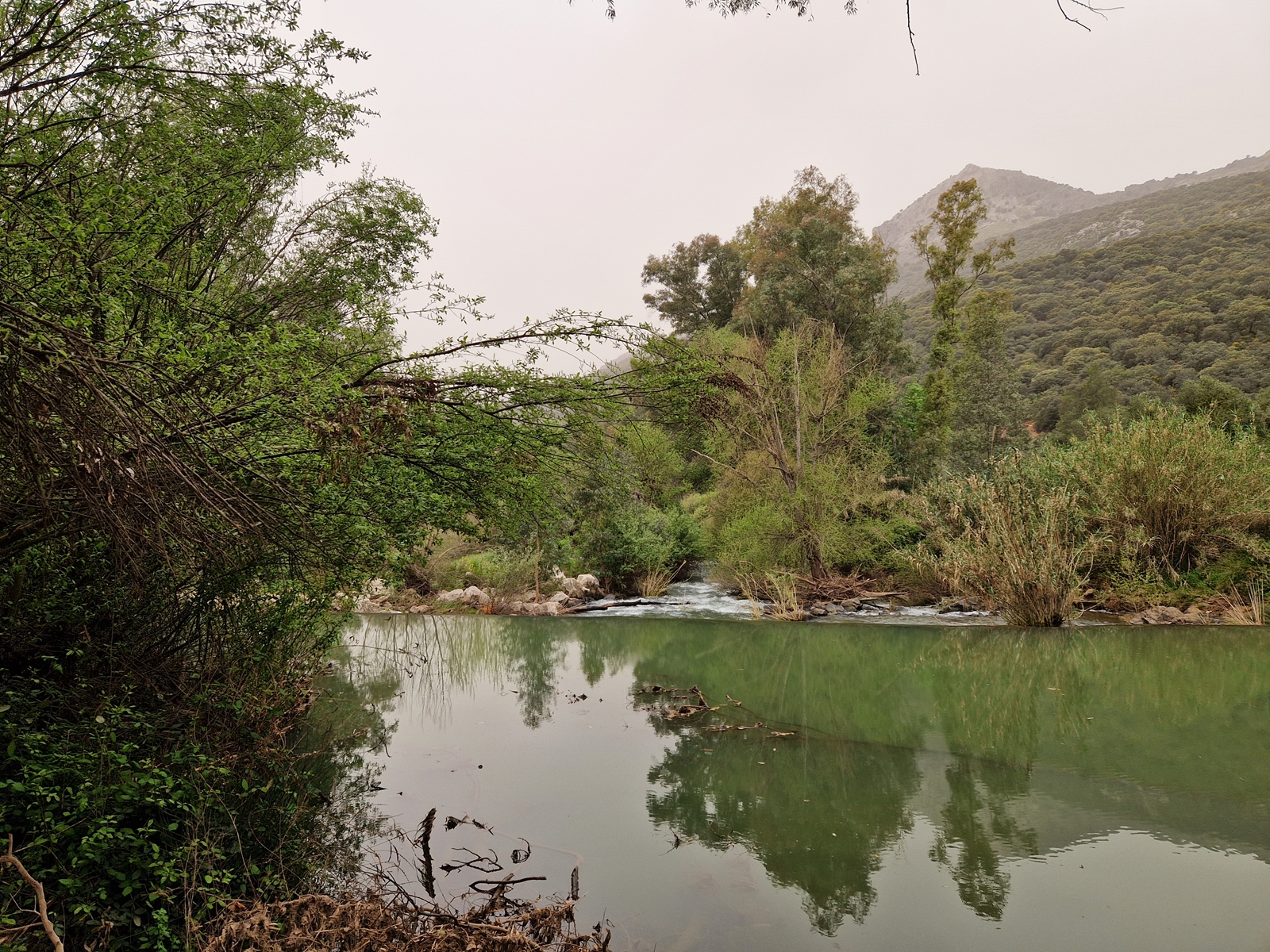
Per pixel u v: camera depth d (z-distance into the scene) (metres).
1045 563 11.61
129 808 3.24
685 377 4.48
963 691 8.23
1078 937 3.37
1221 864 4.08
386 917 3.26
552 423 4.52
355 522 4.37
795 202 28.03
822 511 15.44
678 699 8.12
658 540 17.75
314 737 6.50
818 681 8.93
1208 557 12.65
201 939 2.96
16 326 2.50
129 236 3.34
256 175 4.55
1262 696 7.59
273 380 3.32
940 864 4.14
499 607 15.19
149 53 3.42
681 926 3.48
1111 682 8.30
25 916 2.73
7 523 3.23
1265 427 15.79
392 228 5.85
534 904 3.64
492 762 5.91
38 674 4.02
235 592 4.70
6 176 2.99
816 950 3.29
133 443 2.74
